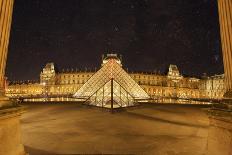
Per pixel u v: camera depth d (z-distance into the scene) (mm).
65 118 20500
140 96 48219
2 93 6141
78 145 10703
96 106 32250
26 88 145625
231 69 6465
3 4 5914
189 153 9484
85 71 137750
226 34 6574
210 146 6633
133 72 135625
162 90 137500
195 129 15383
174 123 18203
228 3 6469
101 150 9898
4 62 6160
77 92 51312
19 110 6574
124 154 9328
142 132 14180
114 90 36031
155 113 26250
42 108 30594
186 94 141625
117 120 19828
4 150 5691
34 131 14008
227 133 5922
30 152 9406
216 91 131875
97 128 15445
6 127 5824
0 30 5852
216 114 6336
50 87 138000
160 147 10477
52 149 9945
